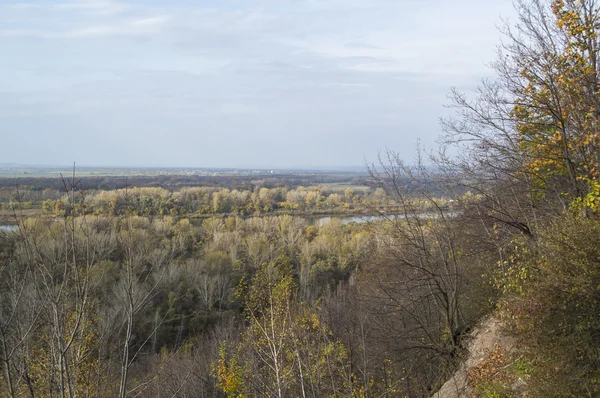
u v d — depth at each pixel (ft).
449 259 48.55
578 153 35.17
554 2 33.83
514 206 41.65
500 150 39.68
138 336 70.13
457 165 43.06
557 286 26.89
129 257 19.97
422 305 53.93
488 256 43.21
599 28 32.55
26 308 17.22
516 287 31.68
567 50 33.58
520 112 36.96
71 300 19.43
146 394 29.91
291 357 28.86
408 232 46.14
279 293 31.19
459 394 34.24
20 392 17.40
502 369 31.96
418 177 46.06
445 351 43.68
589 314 25.77
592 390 24.72
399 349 43.39
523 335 30.68
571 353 26.05
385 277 49.88
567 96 33.30
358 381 38.37
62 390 15.90
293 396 30.32
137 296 21.33
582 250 26.27
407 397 42.98
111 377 23.18
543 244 30.04
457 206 46.39
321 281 98.58
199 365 49.32
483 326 41.22
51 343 16.89
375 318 50.44
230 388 44.78
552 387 25.96
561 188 37.86
